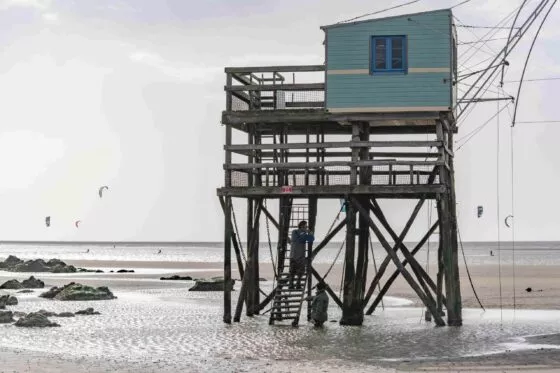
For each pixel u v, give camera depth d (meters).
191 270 94.75
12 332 28.14
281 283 31.00
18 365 21.09
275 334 27.98
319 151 33.31
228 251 31.12
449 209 30.80
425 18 29.27
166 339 26.77
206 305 40.53
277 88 30.28
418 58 29.25
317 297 30.03
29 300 43.03
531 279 66.62
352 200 29.23
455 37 30.64
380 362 22.00
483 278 68.62
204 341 26.25
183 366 21.23
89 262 135.12
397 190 28.67
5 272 82.69
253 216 33.31
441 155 28.83
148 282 64.00
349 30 29.72
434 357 22.94
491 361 22.20
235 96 31.33
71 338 26.89
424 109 29.02
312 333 28.23
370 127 32.44
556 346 25.38
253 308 34.00
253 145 30.02
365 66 29.55
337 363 21.77
